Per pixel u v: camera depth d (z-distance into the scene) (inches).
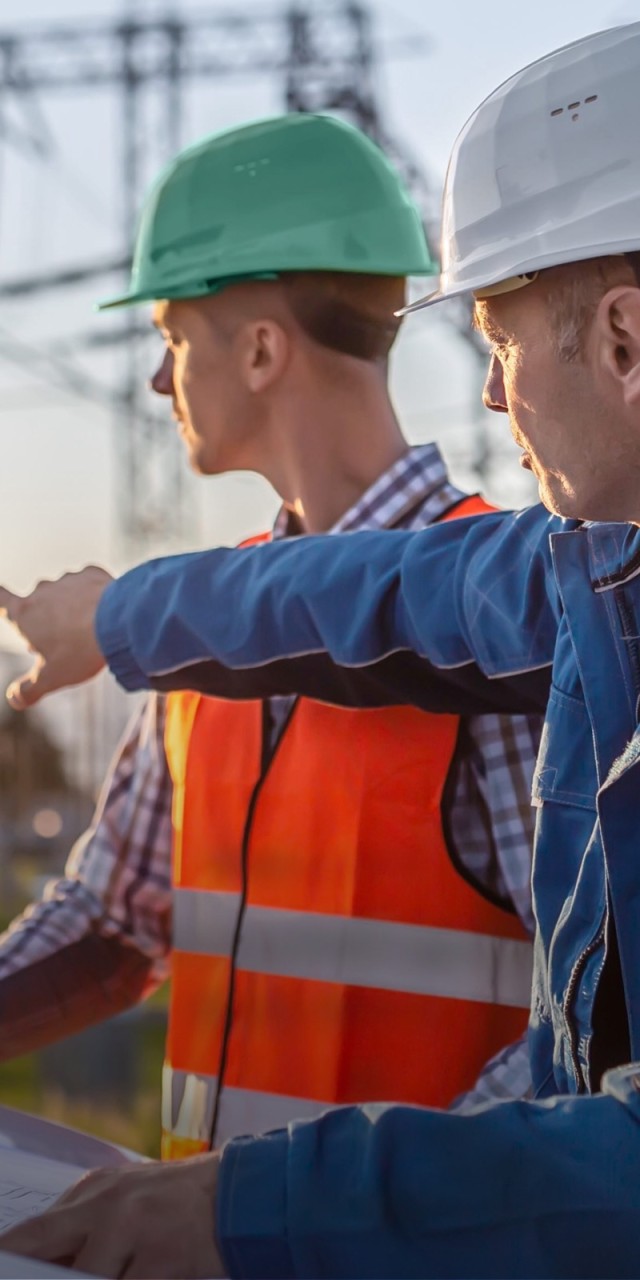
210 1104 59.1
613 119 34.7
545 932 37.9
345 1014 55.6
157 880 64.3
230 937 59.0
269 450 61.4
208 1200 27.0
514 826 52.8
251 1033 58.0
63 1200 28.3
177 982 60.9
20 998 61.4
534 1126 26.1
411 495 58.9
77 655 53.8
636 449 33.3
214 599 51.4
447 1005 54.4
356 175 60.5
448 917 54.5
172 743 62.4
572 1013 34.9
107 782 65.5
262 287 59.2
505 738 53.0
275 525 64.2
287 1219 26.0
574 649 37.3
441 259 39.3
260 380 59.6
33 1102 248.8
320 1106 55.7
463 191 37.5
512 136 36.3
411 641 47.5
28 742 281.9
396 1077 54.9
